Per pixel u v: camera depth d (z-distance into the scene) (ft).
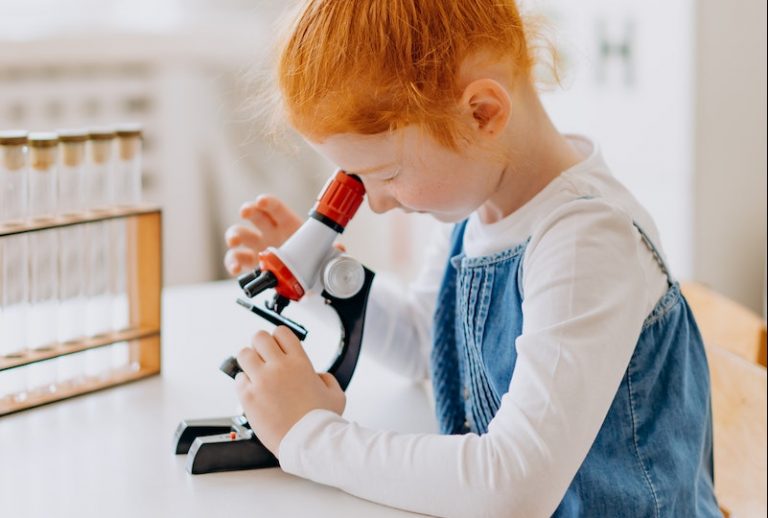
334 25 2.64
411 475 2.55
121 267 3.49
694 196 6.45
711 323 4.06
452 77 2.68
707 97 6.31
